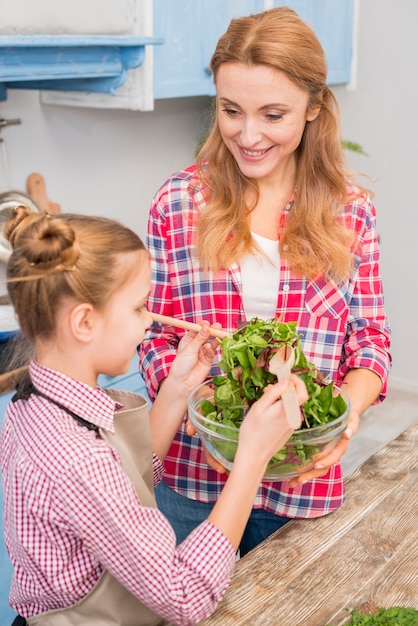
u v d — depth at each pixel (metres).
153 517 0.94
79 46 2.16
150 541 0.91
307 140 1.41
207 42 2.62
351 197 1.45
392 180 3.71
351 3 3.24
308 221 1.40
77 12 2.20
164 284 1.48
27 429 0.94
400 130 3.62
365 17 3.56
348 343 1.47
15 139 2.59
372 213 1.47
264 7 2.80
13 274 0.95
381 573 1.10
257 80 1.23
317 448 1.06
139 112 3.05
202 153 1.46
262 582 1.08
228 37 1.27
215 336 1.22
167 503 1.56
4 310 2.03
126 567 0.91
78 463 0.88
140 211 3.18
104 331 0.97
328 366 1.45
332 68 3.27
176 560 0.94
